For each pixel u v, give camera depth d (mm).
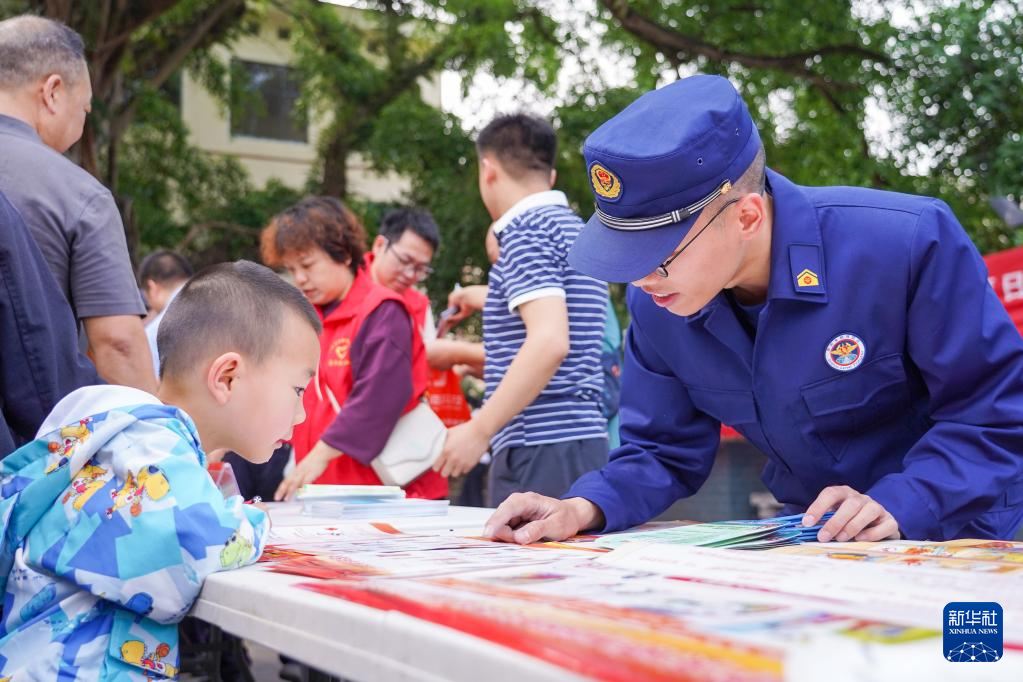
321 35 12523
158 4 7945
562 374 2516
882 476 1603
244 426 1498
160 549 1118
